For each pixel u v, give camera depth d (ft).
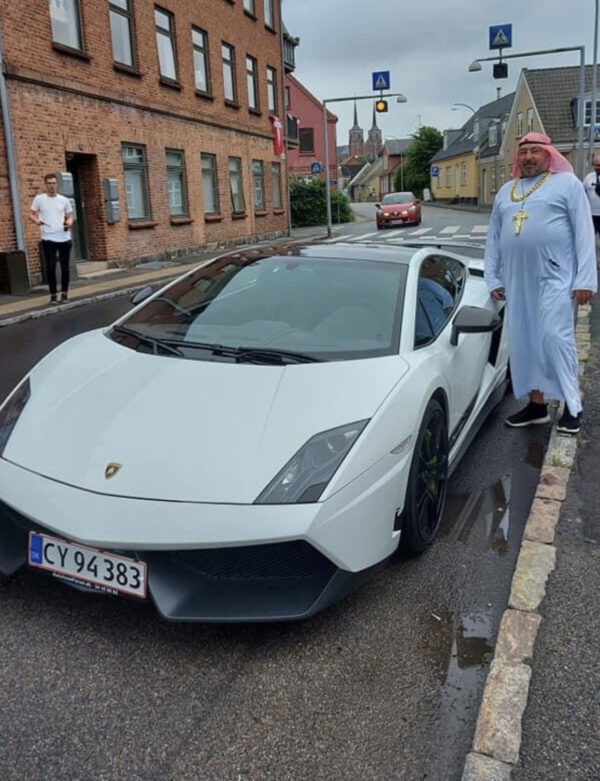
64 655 8.63
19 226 40.83
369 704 7.86
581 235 14.30
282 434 9.04
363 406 9.56
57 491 8.83
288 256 14.08
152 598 8.41
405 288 12.60
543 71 146.20
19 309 34.47
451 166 219.61
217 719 7.64
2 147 39.83
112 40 50.14
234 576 8.71
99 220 49.83
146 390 10.16
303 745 7.29
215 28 67.05
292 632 9.12
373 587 10.14
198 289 13.47
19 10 40.52
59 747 7.23
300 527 8.24
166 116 57.88
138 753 7.17
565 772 6.79
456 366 12.75
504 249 15.03
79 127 46.32
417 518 10.50
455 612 9.55
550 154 14.48
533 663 8.28
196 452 8.89
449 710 7.76
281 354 10.85
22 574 10.32
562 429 15.37
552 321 14.69
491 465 14.55
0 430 10.30
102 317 33.78
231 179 73.05
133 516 8.38
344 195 134.92
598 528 11.44
